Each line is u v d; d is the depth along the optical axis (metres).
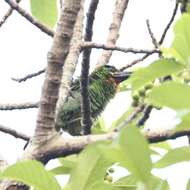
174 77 6.76
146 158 4.33
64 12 6.79
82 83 9.23
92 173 5.16
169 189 5.00
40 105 6.86
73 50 8.88
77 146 6.79
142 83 5.81
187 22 5.31
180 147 5.05
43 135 6.83
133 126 4.25
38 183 5.01
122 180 5.75
